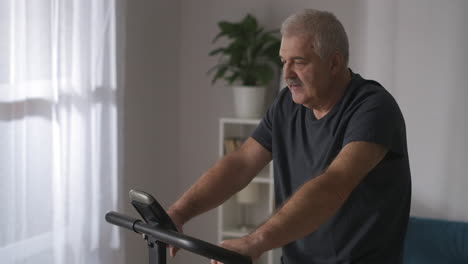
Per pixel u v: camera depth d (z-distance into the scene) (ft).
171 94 12.19
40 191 8.13
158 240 4.50
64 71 8.53
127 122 10.82
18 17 7.73
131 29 10.78
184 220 5.57
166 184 12.18
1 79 7.51
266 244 4.38
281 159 6.04
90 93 9.05
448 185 10.30
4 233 7.63
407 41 10.34
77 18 8.79
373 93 5.28
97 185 9.30
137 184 11.19
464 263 9.18
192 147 12.50
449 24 10.09
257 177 11.05
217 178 5.91
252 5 11.80
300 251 5.81
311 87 5.38
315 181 4.73
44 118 8.14
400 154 5.15
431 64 10.23
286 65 5.42
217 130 12.29
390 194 5.40
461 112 10.12
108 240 9.53
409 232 9.54
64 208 8.57
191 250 4.14
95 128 9.27
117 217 4.76
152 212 4.52
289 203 4.63
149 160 11.55
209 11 12.11
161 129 11.91
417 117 10.38
